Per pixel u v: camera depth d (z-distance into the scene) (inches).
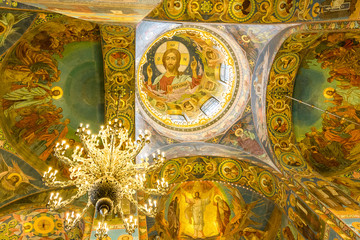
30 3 248.4
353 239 297.6
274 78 403.2
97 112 404.2
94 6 243.6
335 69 387.2
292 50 375.2
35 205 364.5
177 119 473.1
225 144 431.5
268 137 410.9
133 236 318.7
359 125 398.6
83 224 354.3
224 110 441.1
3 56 329.4
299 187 373.7
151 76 508.4
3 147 361.4
